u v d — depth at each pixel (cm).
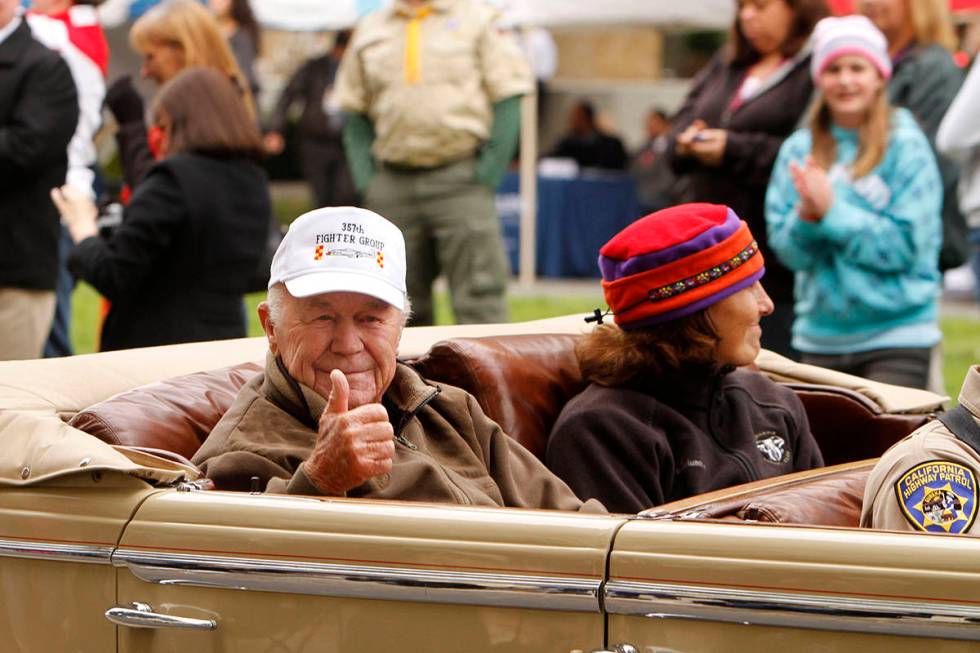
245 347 716
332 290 559
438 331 760
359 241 571
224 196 984
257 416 577
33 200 1147
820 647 411
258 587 472
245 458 554
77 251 977
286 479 555
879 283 1044
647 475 652
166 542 486
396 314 582
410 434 604
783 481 580
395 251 580
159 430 587
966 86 1120
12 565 515
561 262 2811
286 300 573
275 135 2439
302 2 2477
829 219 1027
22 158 1128
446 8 1416
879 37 1048
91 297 2480
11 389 602
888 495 504
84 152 1332
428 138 1408
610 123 3303
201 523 483
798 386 782
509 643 444
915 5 1213
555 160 2977
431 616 452
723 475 671
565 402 698
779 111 1155
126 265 965
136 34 1146
